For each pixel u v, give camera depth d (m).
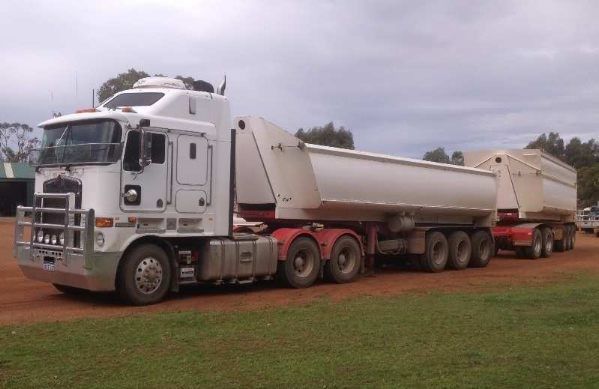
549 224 25.88
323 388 5.97
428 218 18.27
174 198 11.43
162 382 6.05
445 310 10.38
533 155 23.89
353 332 8.51
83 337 7.96
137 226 10.88
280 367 6.65
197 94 11.95
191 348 7.46
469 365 6.86
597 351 7.56
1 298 11.80
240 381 6.14
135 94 11.77
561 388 6.09
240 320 9.33
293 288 13.85
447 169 18.16
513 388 6.06
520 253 24.39
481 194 19.45
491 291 13.42
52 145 11.22
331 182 14.15
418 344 7.83
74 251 10.48
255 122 14.18
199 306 11.18
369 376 6.37
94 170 10.52
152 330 8.45
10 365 6.59
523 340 8.12
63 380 6.07
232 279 12.52
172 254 11.55
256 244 12.95
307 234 14.12
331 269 14.62
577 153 102.19
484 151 24.56
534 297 11.91
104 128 10.61
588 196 74.88
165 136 11.27
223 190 12.34
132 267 10.90
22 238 11.62
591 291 12.94
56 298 11.82
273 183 14.00
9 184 51.59
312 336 8.23
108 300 11.62
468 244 19.38
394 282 15.37
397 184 16.11
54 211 10.84
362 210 15.62
